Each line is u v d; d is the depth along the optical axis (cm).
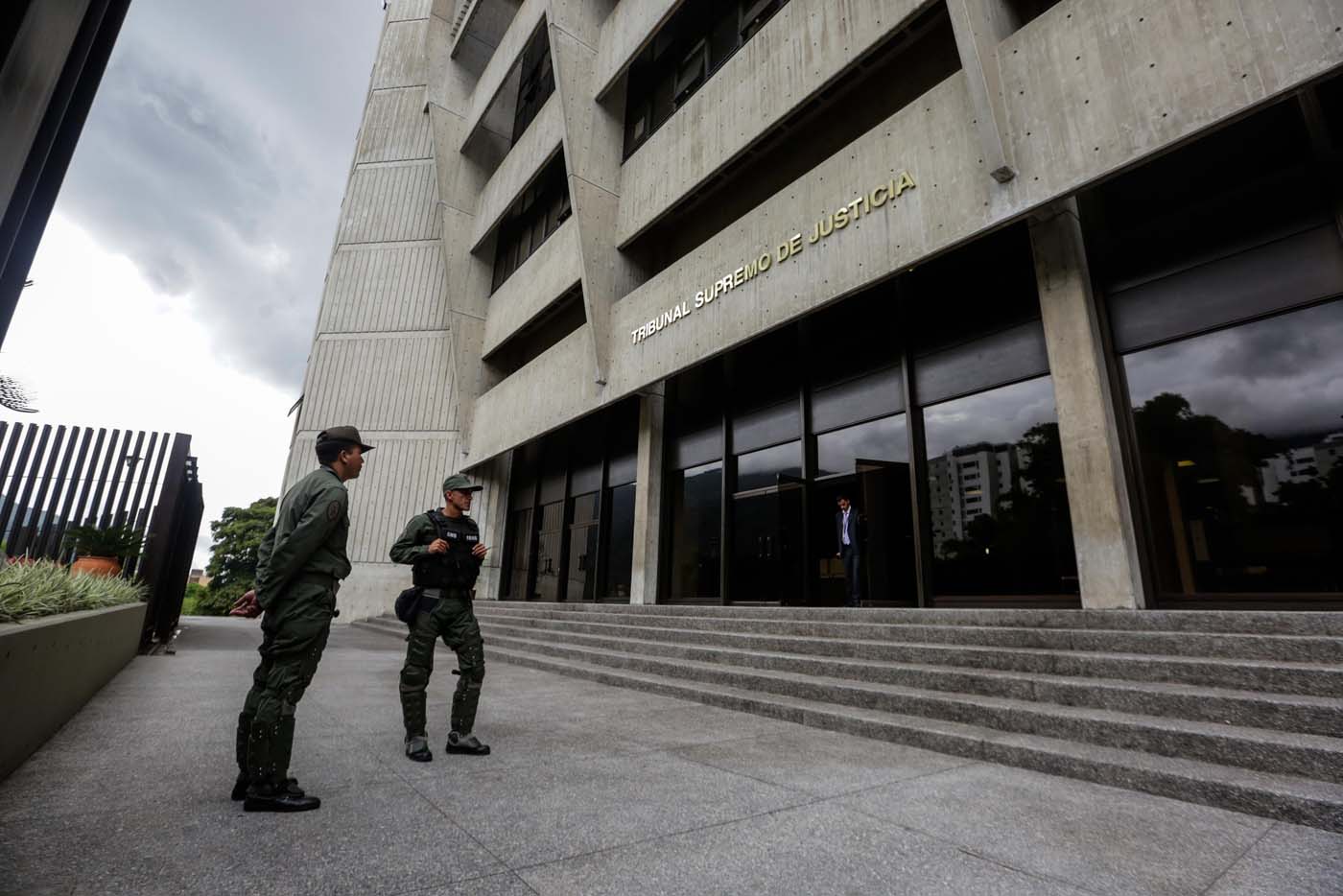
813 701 545
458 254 2100
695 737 452
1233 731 353
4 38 88
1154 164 718
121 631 675
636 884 218
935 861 241
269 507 3891
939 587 838
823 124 1090
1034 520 761
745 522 1157
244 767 295
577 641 963
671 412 1370
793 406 1100
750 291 975
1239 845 260
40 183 113
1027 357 793
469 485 425
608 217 1399
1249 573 601
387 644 1221
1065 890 220
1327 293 585
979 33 685
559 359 1495
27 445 821
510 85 2270
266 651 292
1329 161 592
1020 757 380
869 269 798
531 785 328
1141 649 496
